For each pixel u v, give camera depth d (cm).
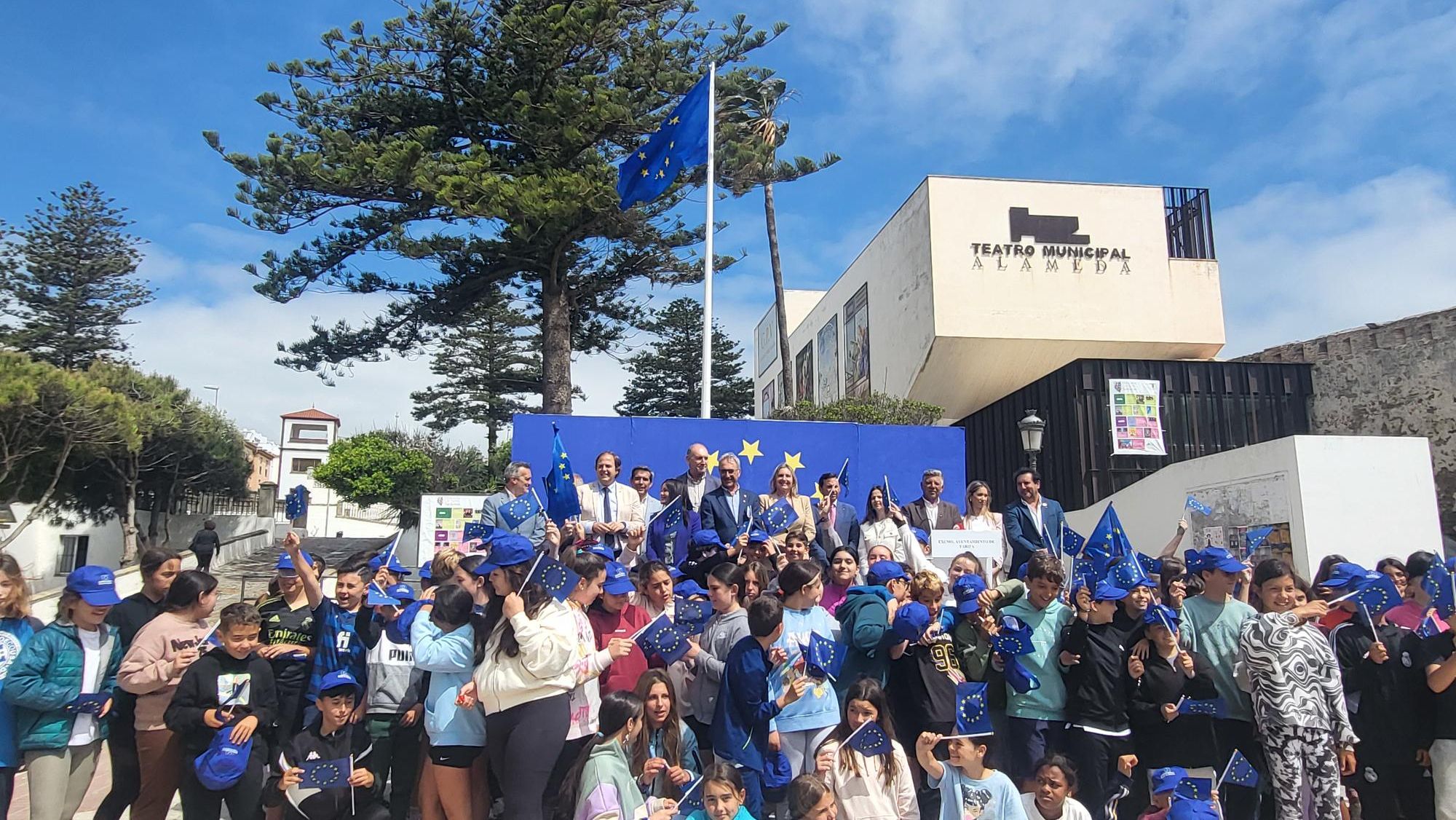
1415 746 554
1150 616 525
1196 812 440
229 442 3384
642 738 488
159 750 522
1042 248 2286
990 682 569
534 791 452
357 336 2198
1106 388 1992
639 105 1873
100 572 515
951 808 479
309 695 544
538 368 4394
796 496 846
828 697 533
